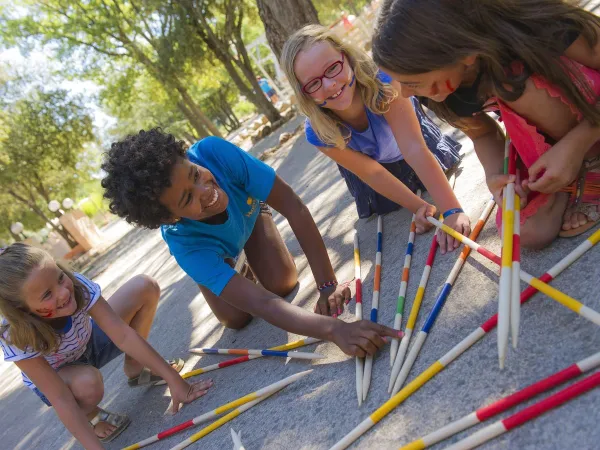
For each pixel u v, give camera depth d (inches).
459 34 54.1
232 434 66.1
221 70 678.5
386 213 108.8
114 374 126.6
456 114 66.8
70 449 100.7
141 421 91.5
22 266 77.8
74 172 703.7
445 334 63.6
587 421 42.9
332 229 123.1
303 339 81.8
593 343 49.3
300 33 83.7
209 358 100.4
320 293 89.8
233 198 92.9
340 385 66.9
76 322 91.4
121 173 75.7
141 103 977.5
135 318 105.4
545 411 45.7
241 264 105.5
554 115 60.2
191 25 475.2
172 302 159.6
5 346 82.7
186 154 86.1
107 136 1027.9
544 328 54.6
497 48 54.6
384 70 60.2
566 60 56.2
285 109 540.7
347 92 83.7
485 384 52.8
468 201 90.0
